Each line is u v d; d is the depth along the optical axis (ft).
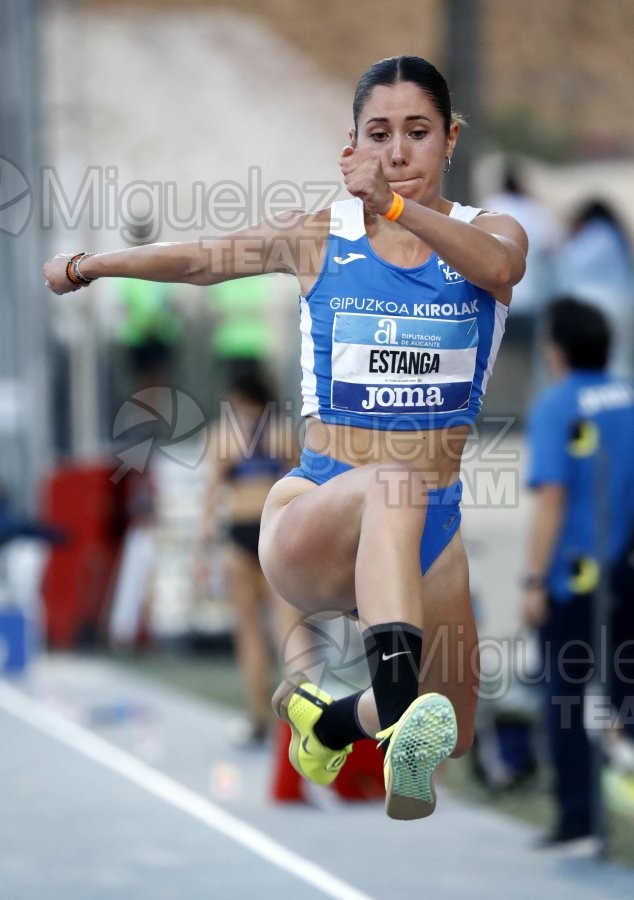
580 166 298.35
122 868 67.97
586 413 69.97
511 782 85.56
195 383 140.67
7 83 139.44
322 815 80.07
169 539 145.48
